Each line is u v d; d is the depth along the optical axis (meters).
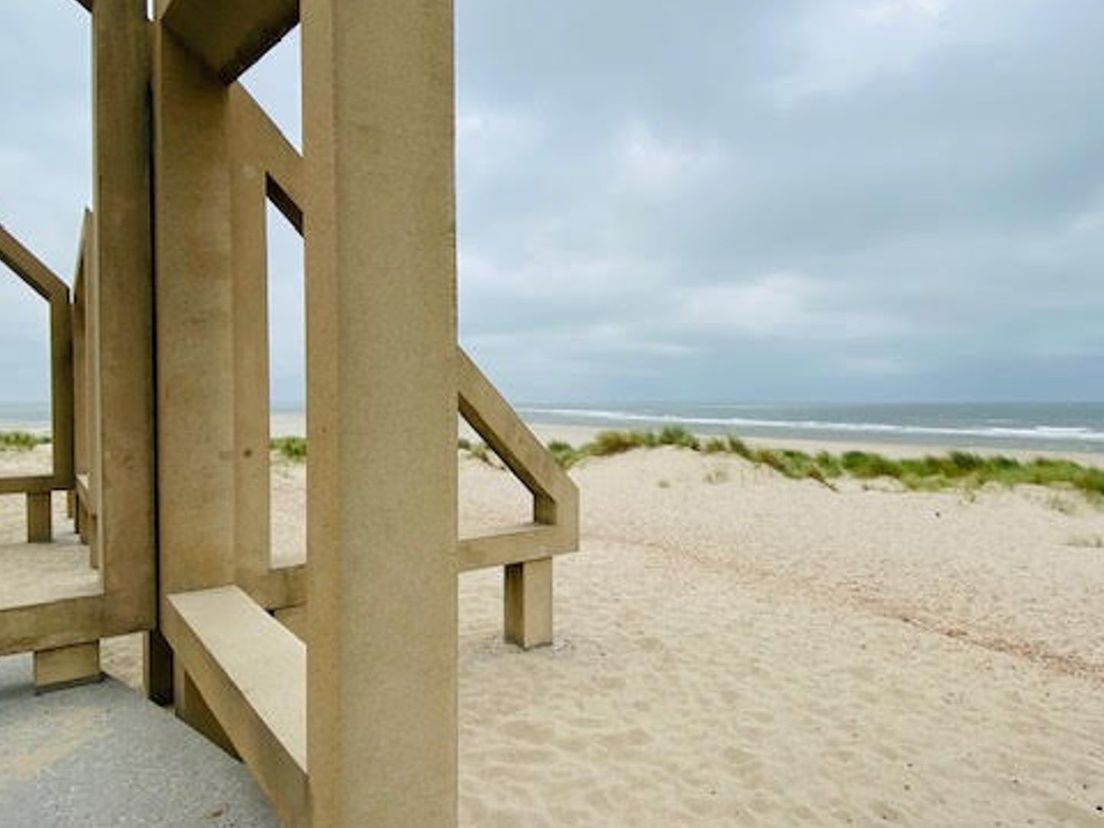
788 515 9.59
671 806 2.62
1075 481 11.89
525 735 3.15
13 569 5.26
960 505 10.22
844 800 2.72
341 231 1.22
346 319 1.24
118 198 2.39
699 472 12.84
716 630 4.73
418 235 1.33
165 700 2.57
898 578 6.43
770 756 3.04
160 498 2.47
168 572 2.43
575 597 5.48
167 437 2.40
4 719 2.23
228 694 1.74
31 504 6.39
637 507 10.20
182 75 2.37
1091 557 7.25
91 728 2.18
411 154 1.32
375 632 1.29
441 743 1.38
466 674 3.87
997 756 3.12
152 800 1.81
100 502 2.49
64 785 1.87
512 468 4.30
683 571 6.41
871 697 3.72
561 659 4.13
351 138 1.23
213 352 2.48
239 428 3.01
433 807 1.37
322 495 1.27
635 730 3.23
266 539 3.07
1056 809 2.72
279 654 1.88
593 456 15.27
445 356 1.37
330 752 1.25
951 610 5.50
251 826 1.71
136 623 2.50
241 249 2.95
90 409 4.80
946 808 2.70
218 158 2.46
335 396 1.23
